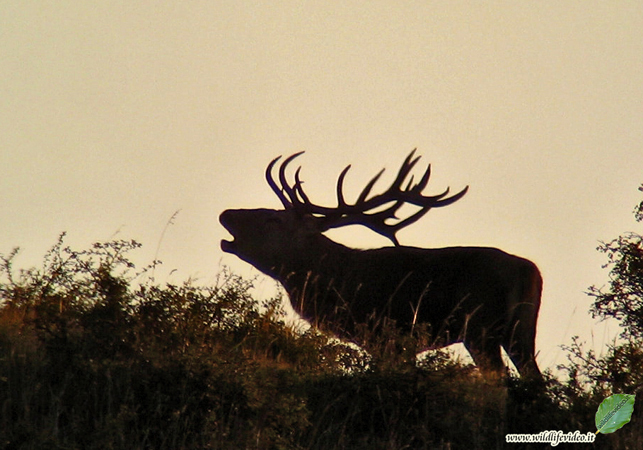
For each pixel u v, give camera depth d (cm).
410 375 3662
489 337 4719
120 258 4238
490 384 3775
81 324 3703
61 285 4269
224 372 3544
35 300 4219
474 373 3862
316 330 4600
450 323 4825
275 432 3381
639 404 3681
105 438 3122
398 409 3581
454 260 4891
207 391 3434
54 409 3281
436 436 3503
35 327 3709
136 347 3622
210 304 4294
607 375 3922
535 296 4803
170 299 4053
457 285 4850
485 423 3553
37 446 3030
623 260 4650
